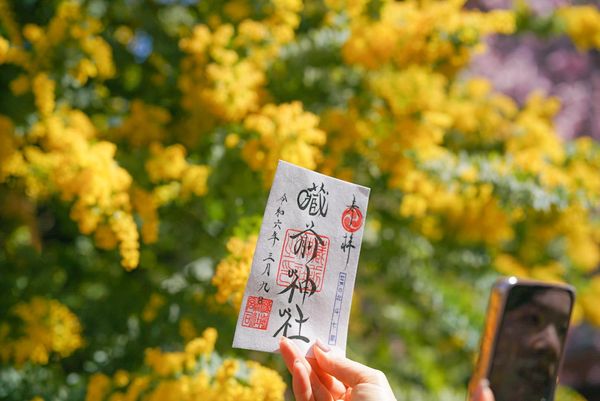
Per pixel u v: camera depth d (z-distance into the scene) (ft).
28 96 6.14
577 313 10.39
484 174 7.27
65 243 8.45
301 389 3.80
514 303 3.14
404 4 7.37
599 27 9.14
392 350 10.34
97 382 5.57
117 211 5.54
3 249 7.45
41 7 7.06
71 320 6.23
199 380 5.03
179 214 7.27
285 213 3.89
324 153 7.25
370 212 8.48
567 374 17.42
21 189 6.31
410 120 7.24
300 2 7.49
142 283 7.35
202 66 6.76
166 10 7.84
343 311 4.01
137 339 6.54
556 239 10.55
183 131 7.52
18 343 6.00
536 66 18.21
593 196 7.57
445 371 9.94
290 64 7.23
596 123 19.06
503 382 3.11
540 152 7.91
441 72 8.20
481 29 7.25
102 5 7.37
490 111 9.10
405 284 8.74
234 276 5.03
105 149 5.74
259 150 5.98
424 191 7.31
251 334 3.82
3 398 5.85
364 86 7.46
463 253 9.47
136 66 7.72
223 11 7.51
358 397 3.66
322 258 3.97
